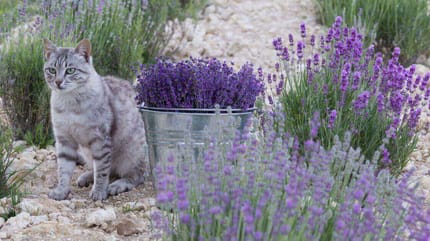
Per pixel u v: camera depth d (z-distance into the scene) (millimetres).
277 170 2477
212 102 2979
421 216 2447
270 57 4227
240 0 4871
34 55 3465
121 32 3912
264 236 2377
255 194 2486
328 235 2494
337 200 2594
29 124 3477
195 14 4570
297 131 3062
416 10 4246
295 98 3131
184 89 2984
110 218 2836
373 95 3078
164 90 2961
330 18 4398
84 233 2773
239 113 2930
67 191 3051
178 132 2908
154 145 2959
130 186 3135
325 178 2490
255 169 2541
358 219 2443
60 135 3045
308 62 3139
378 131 3035
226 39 4414
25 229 2779
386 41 4250
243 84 2971
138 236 2781
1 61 3496
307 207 2500
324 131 3023
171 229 2537
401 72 3113
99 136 3035
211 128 2898
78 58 3004
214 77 2988
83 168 3322
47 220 2848
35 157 3322
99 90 3037
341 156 2594
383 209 2525
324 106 3076
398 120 2979
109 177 3229
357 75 3020
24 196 2998
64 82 2969
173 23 4312
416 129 3451
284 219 2375
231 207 2424
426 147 3428
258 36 4434
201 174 2535
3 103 3475
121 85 3174
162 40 4242
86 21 3803
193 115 2893
